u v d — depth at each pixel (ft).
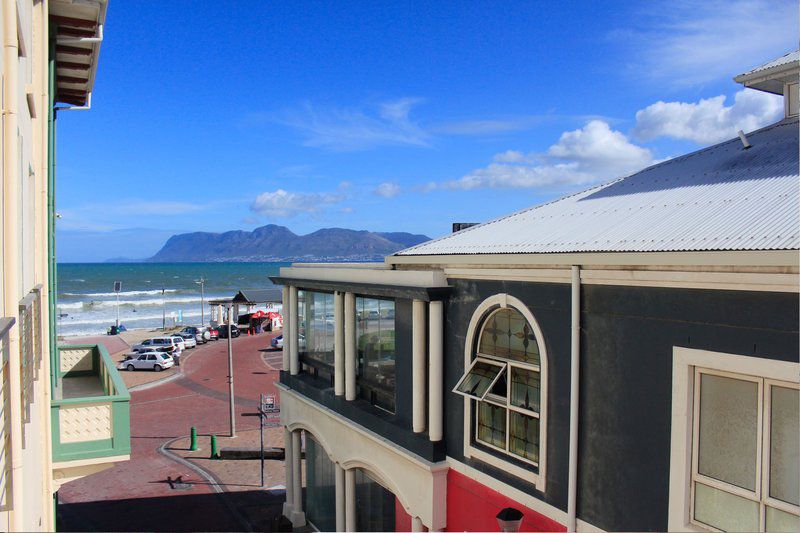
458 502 33.60
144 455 76.64
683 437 22.06
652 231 25.34
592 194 36.47
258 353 158.20
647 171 36.70
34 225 26.78
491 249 31.73
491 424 31.96
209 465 72.79
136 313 309.22
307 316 51.98
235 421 92.68
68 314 299.17
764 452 20.18
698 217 25.07
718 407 21.57
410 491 36.24
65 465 34.14
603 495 25.04
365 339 42.32
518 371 30.19
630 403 24.02
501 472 30.63
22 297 20.11
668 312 22.63
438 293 33.96
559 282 27.17
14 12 17.07
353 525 44.06
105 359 45.68
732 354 20.58
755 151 31.65
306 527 53.83
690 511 22.26
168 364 134.82
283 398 55.21
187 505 60.49
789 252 18.54
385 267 40.70
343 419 42.83
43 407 27.50
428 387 35.35
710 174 30.58
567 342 26.78
